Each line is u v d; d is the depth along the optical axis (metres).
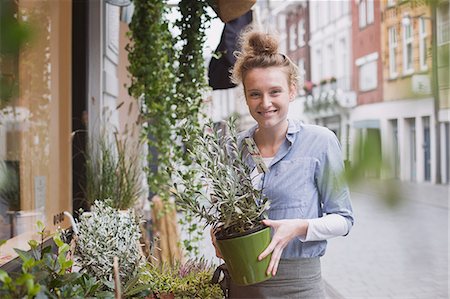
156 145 4.41
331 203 1.68
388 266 7.55
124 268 1.93
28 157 3.02
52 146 3.71
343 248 8.82
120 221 2.03
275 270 1.60
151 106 4.37
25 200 2.95
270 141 1.77
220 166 1.54
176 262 2.33
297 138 1.76
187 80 4.21
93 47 4.43
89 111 4.37
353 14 24.03
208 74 4.28
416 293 5.91
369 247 8.79
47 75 3.53
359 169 0.30
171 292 2.06
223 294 2.05
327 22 28.23
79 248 1.95
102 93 4.55
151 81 4.35
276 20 33.78
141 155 4.32
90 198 3.56
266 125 1.72
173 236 4.70
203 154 1.55
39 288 1.26
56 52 3.81
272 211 1.75
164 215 4.71
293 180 1.73
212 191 1.57
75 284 1.65
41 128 3.39
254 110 1.73
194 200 1.59
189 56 4.19
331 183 0.32
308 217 1.74
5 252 2.35
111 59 5.40
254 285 1.77
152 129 4.39
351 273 7.38
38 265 1.54
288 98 1.74
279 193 1.73
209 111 4.39
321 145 1.72
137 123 4.41
